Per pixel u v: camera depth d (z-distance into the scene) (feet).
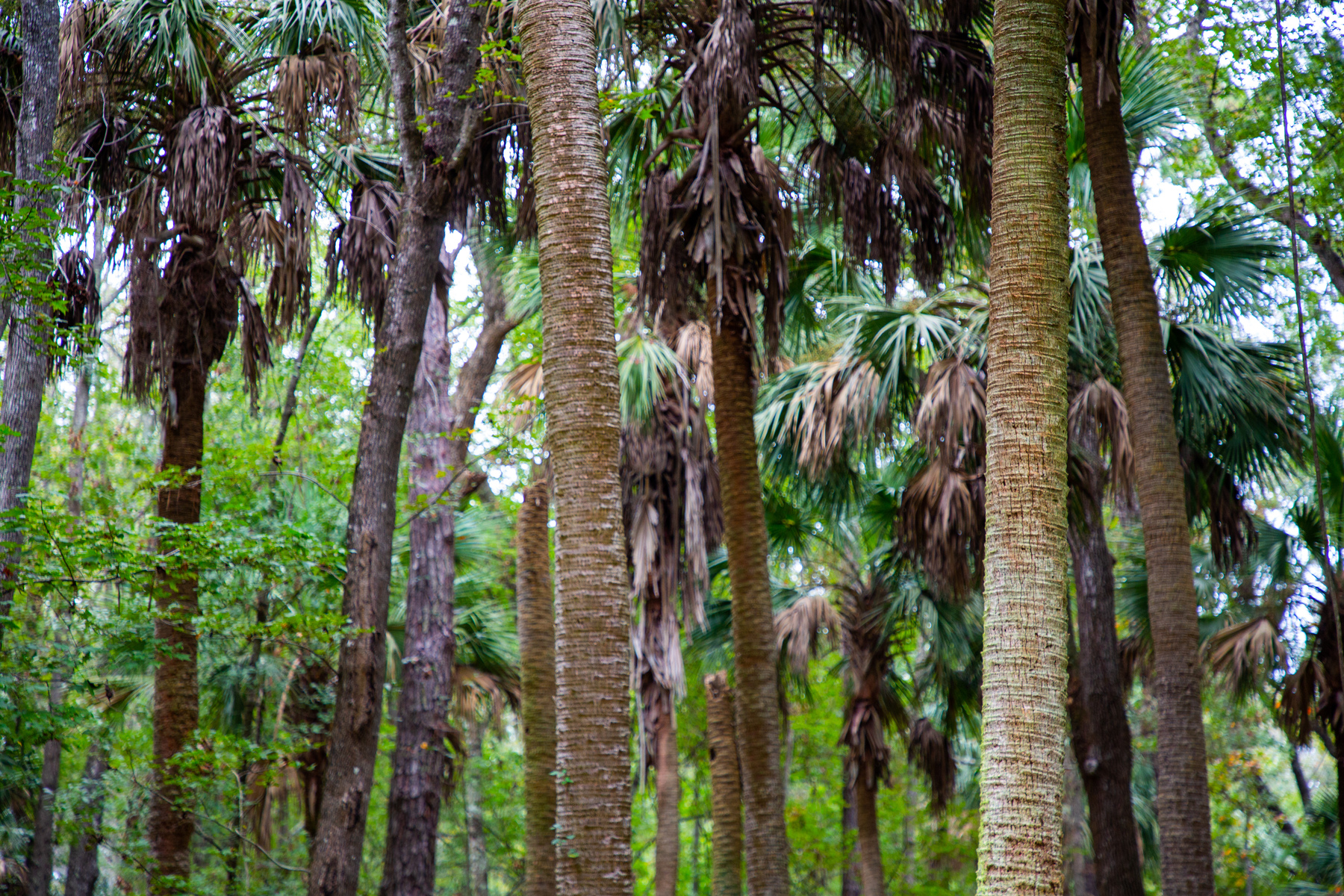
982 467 31.19
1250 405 30.71
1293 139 29.48
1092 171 25.34
